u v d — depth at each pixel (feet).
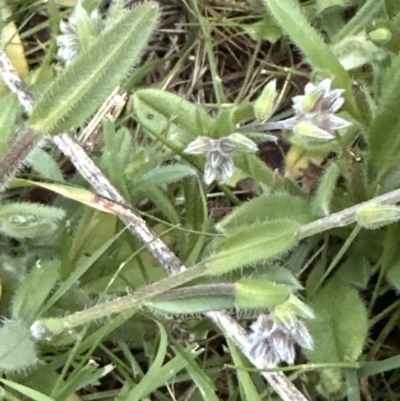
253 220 0.71
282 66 0.95
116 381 0.77
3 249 0.78
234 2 0.96
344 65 0.77
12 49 0.89
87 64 0.54
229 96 0.96
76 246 0.74
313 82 0.71
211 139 0.66
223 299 0.62
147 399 0.68
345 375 0.71
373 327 0.80
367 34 0.77
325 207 0.70
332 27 0.87
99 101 0.56
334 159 0.81
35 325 0.61
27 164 0.81
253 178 0.81
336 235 0.79
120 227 0.77
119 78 0.55
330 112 0.63
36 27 0.92
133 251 0.74
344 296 0.73
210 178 0.66
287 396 0.66
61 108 0.55
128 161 0.80
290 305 0.58
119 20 0.54
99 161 0.80
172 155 0.80
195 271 0.59
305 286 0.78
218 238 0.74
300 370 0.71
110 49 0.54
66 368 0.66
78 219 0.79
